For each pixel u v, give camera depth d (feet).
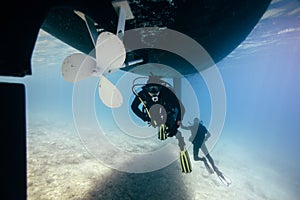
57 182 19.60
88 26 10.71
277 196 25.96
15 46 5.56
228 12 11.00
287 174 36.65
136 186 19.54
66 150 31.50
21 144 5.55
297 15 30.01
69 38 14.43
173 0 9.05
